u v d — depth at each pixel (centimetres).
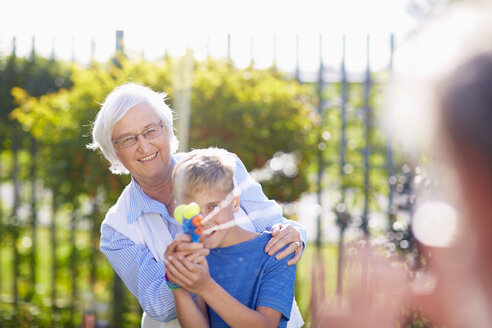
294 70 501
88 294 522
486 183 45
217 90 453
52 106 479
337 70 501
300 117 466
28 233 527
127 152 218
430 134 48
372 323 66
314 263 434
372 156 513
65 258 505
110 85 448
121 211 223
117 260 220
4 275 571
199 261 167
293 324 219
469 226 47
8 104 524
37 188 521
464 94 45
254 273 188
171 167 228
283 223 221
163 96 234
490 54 45
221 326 191
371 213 476
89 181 441
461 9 48
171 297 199
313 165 506
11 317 477
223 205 172
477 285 48
